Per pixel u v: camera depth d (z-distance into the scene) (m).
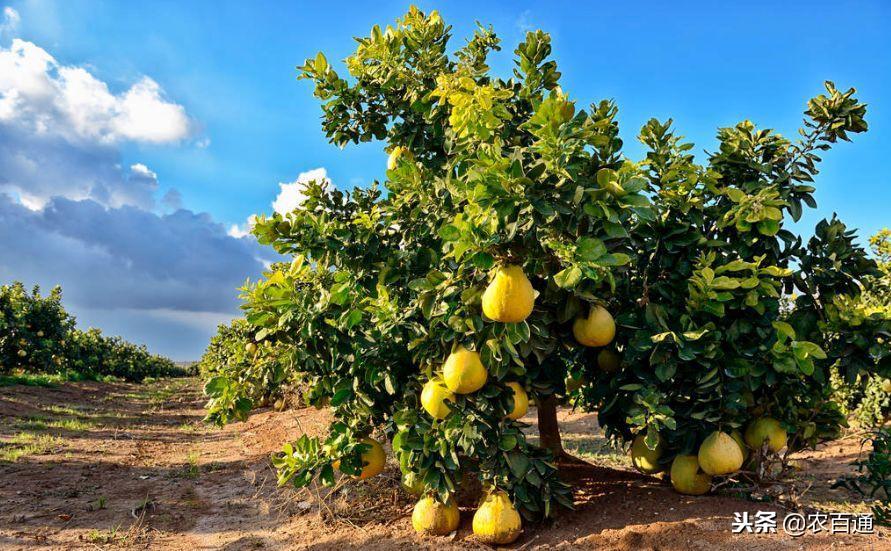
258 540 5.61
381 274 5.35
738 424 4.97
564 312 4.67
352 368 5.25
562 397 6.91
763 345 4.90
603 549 4.40
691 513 4.84
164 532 5.93
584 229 4.36
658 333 4.86
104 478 8.08
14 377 19.38
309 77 6.27
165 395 25.75
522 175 3.73
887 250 11.77
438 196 5.33
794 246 5.35
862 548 4.06
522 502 4.97
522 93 5.39
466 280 4.56
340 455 5.02
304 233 5.27
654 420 4.72
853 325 4.98
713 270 4.88
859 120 5.20
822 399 5.67
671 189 5.24
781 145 5.51
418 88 5.81
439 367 5.01
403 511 6.00
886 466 5.24
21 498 6.81
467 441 4.57
